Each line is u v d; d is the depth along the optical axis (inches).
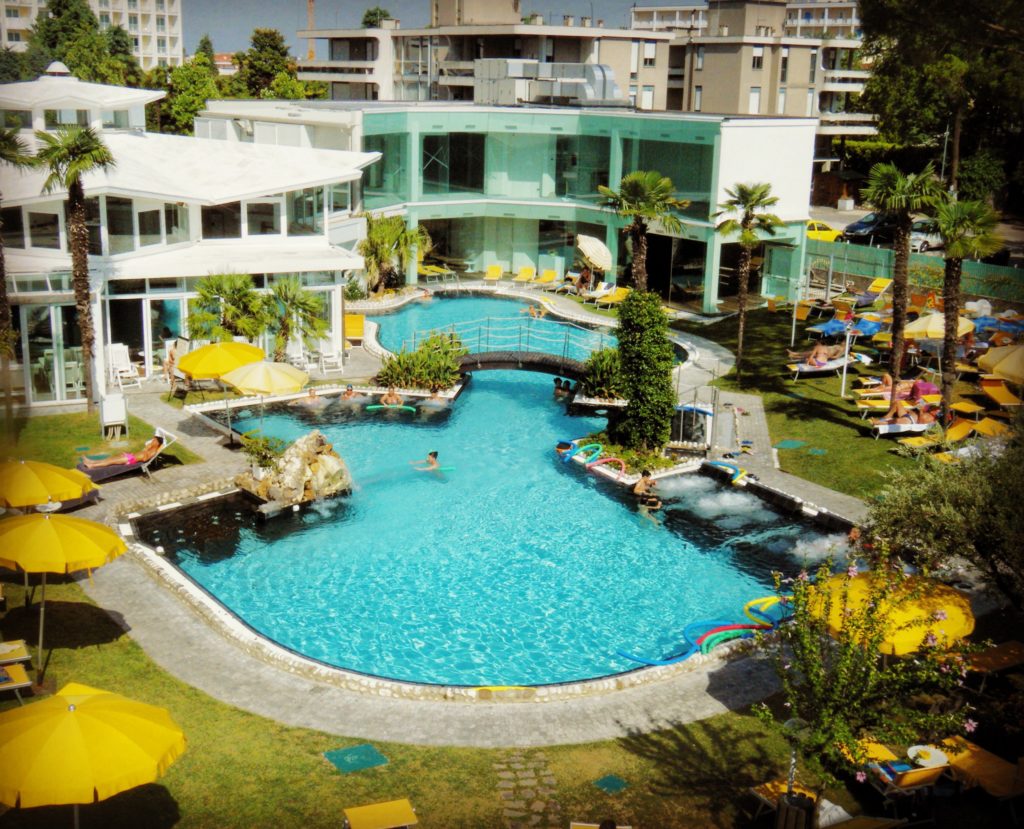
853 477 1179.3
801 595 593.6
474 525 1069.1
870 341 1724.9
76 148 1159.0
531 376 1615.4
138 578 893.8
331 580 945.5
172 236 1489.9
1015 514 692.1
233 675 746.8
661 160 1993.1
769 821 599.2
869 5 924.0
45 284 1290.6
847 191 3326.8
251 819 581.6
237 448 1213.1
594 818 596.4
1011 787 606.9
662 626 879.1
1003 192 2288.4
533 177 2219.5
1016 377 1176.2
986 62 939.3
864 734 589.3
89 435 1208.8
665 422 1249.4
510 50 3459.6
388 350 1670.8
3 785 481.4
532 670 807.7
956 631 661.3
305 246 1601.9
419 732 684.7
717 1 3634.4
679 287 2062.0
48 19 3725.4
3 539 730.8
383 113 2003.0
